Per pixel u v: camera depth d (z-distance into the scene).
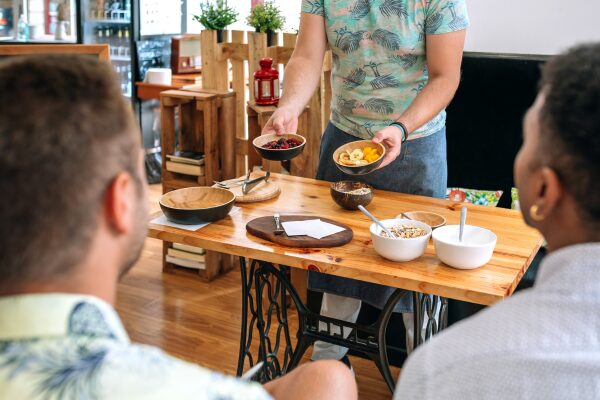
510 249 2.05
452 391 0.82
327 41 2.62
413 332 2.43
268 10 3.85
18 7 5.76
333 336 2.34
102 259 0.75
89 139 0.70
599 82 0.79
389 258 1.97
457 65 2.40
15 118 0.68
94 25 5.80
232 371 3.01
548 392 0.77
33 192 0.68
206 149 3.84
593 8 3.37
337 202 2.34
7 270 0.69
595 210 0.81
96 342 0.68
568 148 0.80
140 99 5.69
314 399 1.27
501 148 3.34
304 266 1.98
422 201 2.43
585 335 0.77
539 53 3.52
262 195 2.42
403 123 2.30
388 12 2.41
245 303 2.42
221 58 3.92
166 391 0.66
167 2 5.92
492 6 3.54
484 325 0.83
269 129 2.51
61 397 0.65
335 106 2.65
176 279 3.88
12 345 0.68
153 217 2.29
